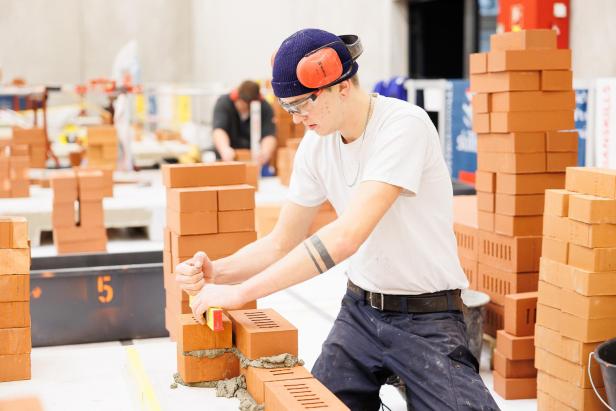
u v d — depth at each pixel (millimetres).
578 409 2771
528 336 3221
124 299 3521
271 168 7109
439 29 8008
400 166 2066
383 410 2725
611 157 4438
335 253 2002
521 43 3447
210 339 2234
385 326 2277
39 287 3422
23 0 13164
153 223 5383
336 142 2262
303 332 3639
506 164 3488
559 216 2826
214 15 12859
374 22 8258
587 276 2693
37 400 2213
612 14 5211
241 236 2932
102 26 13578
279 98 2084
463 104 5949
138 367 2406
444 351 2207
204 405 2098
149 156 8383
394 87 6070
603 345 2672
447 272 2250
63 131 9500
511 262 3479
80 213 4738
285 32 10305
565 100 3471
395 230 2205
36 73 13336
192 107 12641
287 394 1952
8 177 5555
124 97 6875
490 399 2162
